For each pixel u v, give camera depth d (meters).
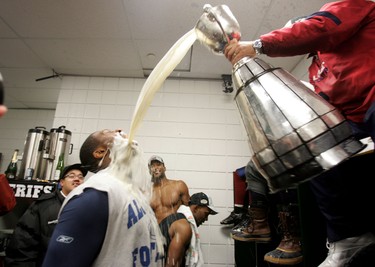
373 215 0.70
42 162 2.12
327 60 0.63
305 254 1.04
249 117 0.55
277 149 0.48
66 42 2.14
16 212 2.19
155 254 0.81
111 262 0.67
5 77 2.68
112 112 2.57
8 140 3.28
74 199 0.71
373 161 0.70
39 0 1.71
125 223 0.72
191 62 2.40
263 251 1.71
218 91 2.66
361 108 0.58
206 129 2.54
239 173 2.12
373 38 0.58
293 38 0.55
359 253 0.69
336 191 0.73
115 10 1.79
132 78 2.69
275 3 1.69
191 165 2.43
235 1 1.69
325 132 0.46
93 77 2.68
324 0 1.63
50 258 0.63
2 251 1.98
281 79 0.55
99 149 0.94
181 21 1.88
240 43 0.61
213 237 2.23
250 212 1.51
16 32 2.02
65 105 2.57
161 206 1.77
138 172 0.86
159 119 2.55
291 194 1.29
